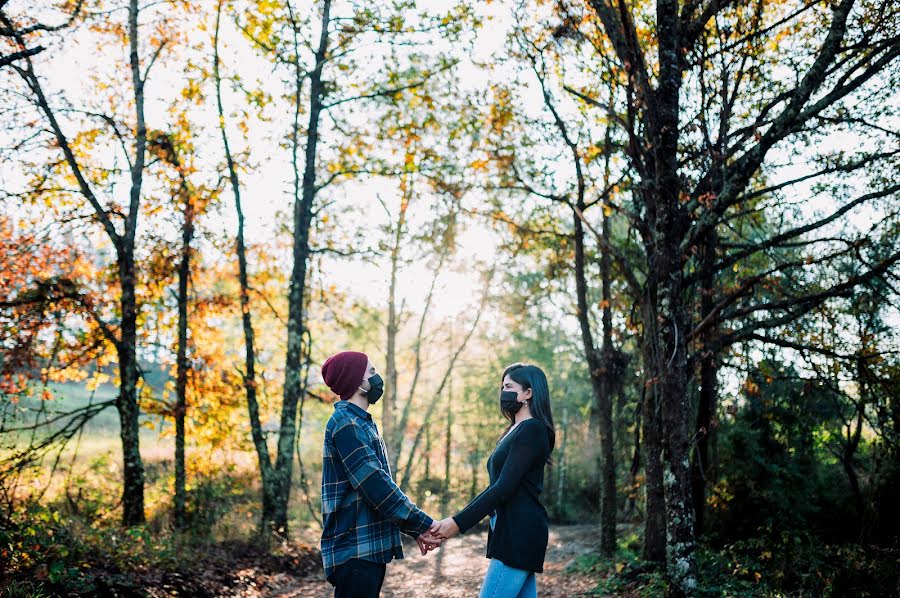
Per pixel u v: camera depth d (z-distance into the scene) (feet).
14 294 36.76
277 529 42.60
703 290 30.78
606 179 36.35
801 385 36.29
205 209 42.83
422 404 85.30
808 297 25.22
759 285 31.09
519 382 12.08
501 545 11.27
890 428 29.66
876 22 24.99
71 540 24.77
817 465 40.06
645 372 32.37
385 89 46.44
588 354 39.83
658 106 23.94
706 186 24.97
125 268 38.63
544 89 35.91
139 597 22.77
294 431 45.14
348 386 11.44
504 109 36.91
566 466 86.79
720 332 29.40
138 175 39.60
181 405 41.60
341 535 10.72
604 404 39.81
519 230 42.29
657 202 24.03
